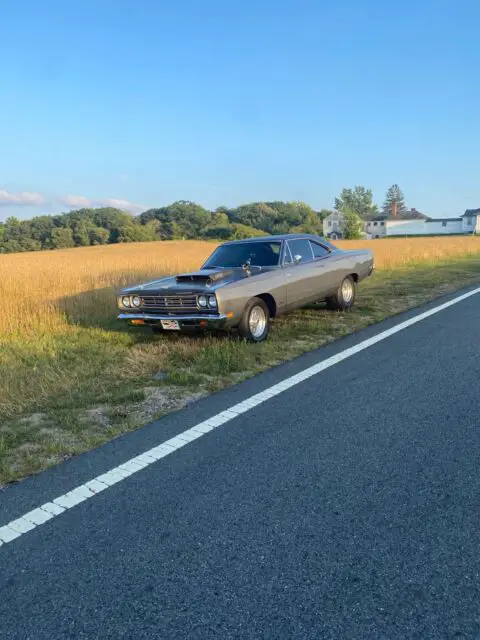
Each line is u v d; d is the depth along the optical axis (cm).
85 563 240
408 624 195
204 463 338
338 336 705
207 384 507
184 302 643
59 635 197
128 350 671
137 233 9550
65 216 10331
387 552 238
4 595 221
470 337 668
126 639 194
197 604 210
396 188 14712
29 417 438
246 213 12431
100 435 391
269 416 417
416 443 355
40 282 1077
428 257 2109
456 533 251
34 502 297
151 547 250
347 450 349
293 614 203
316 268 808
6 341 762
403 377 508
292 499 289
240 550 245
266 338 698
